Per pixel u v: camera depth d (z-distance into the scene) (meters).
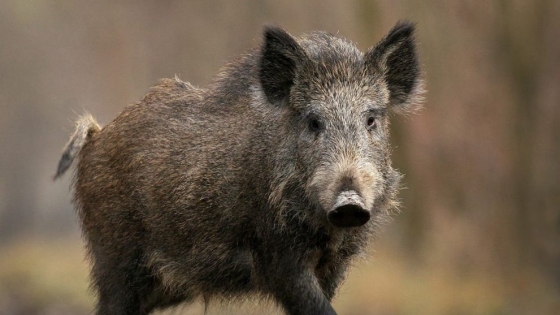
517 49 29.39
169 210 14.87
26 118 56.38
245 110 14.34
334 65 13.56
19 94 55.97
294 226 13.50
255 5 42.91
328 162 12.87
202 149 14.60
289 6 39.19
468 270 28.84
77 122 16.83
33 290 34.28
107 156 15.73
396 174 13.95
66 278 35.69
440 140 29.73
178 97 15.52
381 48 13.81
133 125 15.56
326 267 14.12
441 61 29.83
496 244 29.06
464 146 29.61
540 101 29.39
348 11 34.66
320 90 13.40
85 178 16.08
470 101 29.66
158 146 15.12
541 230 29.03
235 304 15.30
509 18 29.44
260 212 13.83
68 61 54.09
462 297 27.36
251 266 14.24
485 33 29.66
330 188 12.52
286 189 13.47
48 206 56.62
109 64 50.94
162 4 48.47
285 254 13.62
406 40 14.13
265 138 13.77
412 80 14.35
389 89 14.21
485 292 27.70
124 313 15.59
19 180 56.72
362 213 12.17
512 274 28.61
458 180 29.56
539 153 29.30
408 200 29.72
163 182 14.92
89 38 52.38
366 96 13.42
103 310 15.78
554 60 29.33
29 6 55.09
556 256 28.77
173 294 15.73
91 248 16.12
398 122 29.72
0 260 40.94
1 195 56.47
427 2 30.03
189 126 14.97
